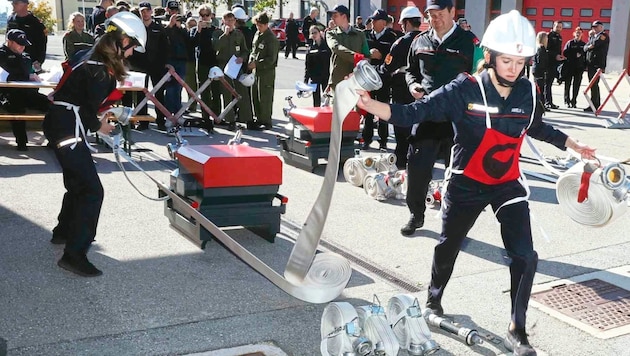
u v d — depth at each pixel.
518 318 3.65
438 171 8.32
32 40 10.94
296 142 8.20
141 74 10.11
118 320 4.06
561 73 15.16
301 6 34.34
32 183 7.09
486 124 3.50
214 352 3.70
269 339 3.89
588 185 4.26
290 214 6.35
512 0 23.75
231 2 26.41
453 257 3.98
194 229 5.27
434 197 6.63
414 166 5.59
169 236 5.59
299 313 4.24
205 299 4.40
